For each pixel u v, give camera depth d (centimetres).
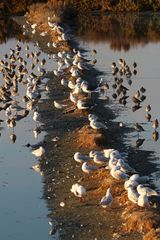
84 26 7150
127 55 5112
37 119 3216
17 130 3180
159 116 3309
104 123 3186
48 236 2055
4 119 3397
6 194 2408
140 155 2705
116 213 2128
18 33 6856
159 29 6706
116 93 3788
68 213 2195
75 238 2012
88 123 3189
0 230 2125
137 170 2530
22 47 5781
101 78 4188
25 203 2319
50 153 2800
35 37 6372
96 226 2070
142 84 4053
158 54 5116
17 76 4294
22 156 2805
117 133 3019
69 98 3688
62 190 2394
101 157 2486
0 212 2259
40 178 2539
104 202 2130
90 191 2328
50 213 2217
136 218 2003
